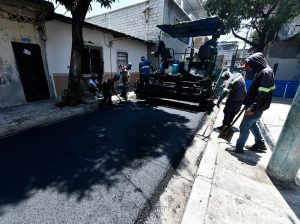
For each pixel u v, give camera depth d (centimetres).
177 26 725
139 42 1091
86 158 317
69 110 553
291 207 208
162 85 742
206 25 685
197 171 272
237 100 409
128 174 275
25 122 447
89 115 572
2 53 527
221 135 355
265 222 188
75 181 255
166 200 228
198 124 510
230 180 253
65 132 430
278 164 253
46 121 494
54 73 679
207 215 194
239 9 1095
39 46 617
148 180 264
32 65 611
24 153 329
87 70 809
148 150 354
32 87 623
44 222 189
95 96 718
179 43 1418
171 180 267
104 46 865
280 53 1188
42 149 345
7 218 192
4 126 406
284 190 237
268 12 1107
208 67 693
